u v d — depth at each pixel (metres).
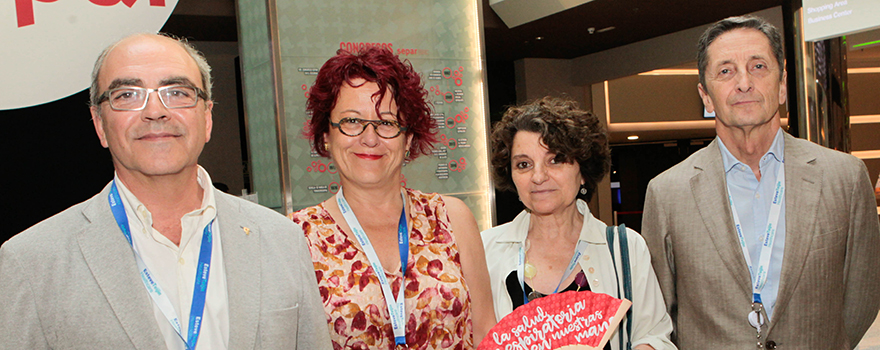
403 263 1.59
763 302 1.79
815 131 4.88
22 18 3.07
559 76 9.91
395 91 1.55
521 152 1.74
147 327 1.15
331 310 1.48
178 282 1.27
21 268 1.11
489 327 1.71
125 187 1.26
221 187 7.66
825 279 1.74
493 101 9.83
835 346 1.78
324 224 1.60
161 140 1.20
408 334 1.53
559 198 1.73
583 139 1.70
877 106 10.18
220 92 8.03
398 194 1.70
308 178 4.10
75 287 1.13
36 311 1.09
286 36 4.02
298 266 1.36
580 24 7.43
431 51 4.51
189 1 5.89
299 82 4.07
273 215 1.42
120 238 1.21
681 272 1.91
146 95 1.20
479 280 1.72
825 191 1.76
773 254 1.80
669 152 12.52
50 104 4.86
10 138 4.74
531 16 6.95
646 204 2.05
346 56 1.55
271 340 1.25
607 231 1.82
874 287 1.85
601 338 1.38
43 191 4.86
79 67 3.19
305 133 1.71
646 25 7.63
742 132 1.79
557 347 1.39
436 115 4.50
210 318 1.26
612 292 1.72
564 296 1.41
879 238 1.83
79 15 3.18
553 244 1.84
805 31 4.54
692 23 7.56
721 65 1.75
